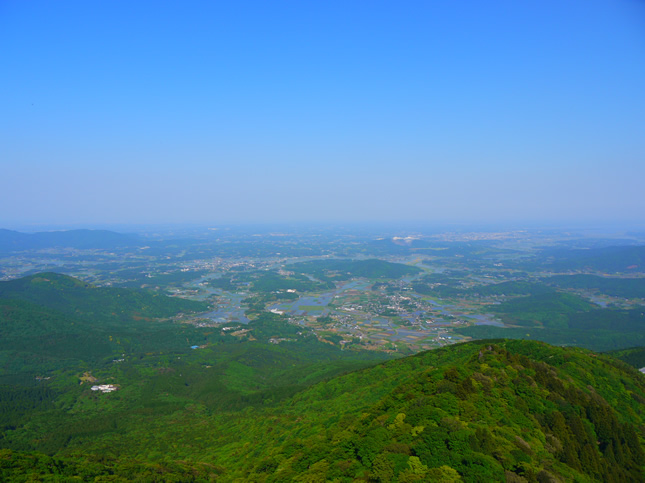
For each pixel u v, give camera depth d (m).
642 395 102.81
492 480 60.09
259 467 89.38
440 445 67.19
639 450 83.31
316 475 70.06
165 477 92.88
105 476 89.50
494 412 79.31
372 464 67.62
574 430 79.88
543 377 94.31
